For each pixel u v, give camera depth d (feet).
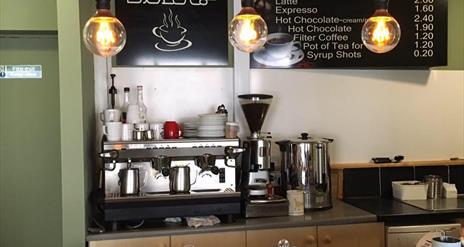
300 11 11.87
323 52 11.98
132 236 9.02
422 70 12.71
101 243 8.94
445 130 12.86
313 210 10.58
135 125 9.82
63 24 8.95
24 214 10.83
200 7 11.60
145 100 11.34
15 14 10.14
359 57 12.06
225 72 11.71
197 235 9.25
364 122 12.41
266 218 9.96
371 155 12.47
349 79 12.30
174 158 9.71
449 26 12.83
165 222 9.76
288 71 11.98
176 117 11.48
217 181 9.82
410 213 10.27
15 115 10.77
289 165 10.75
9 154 10.77
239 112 11.71
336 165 12.11
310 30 11.92
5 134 10.75
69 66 8.98
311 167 10.59
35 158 10.84
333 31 11.99
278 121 11.96
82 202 9.04
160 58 11.41
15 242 10.82
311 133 12.13
